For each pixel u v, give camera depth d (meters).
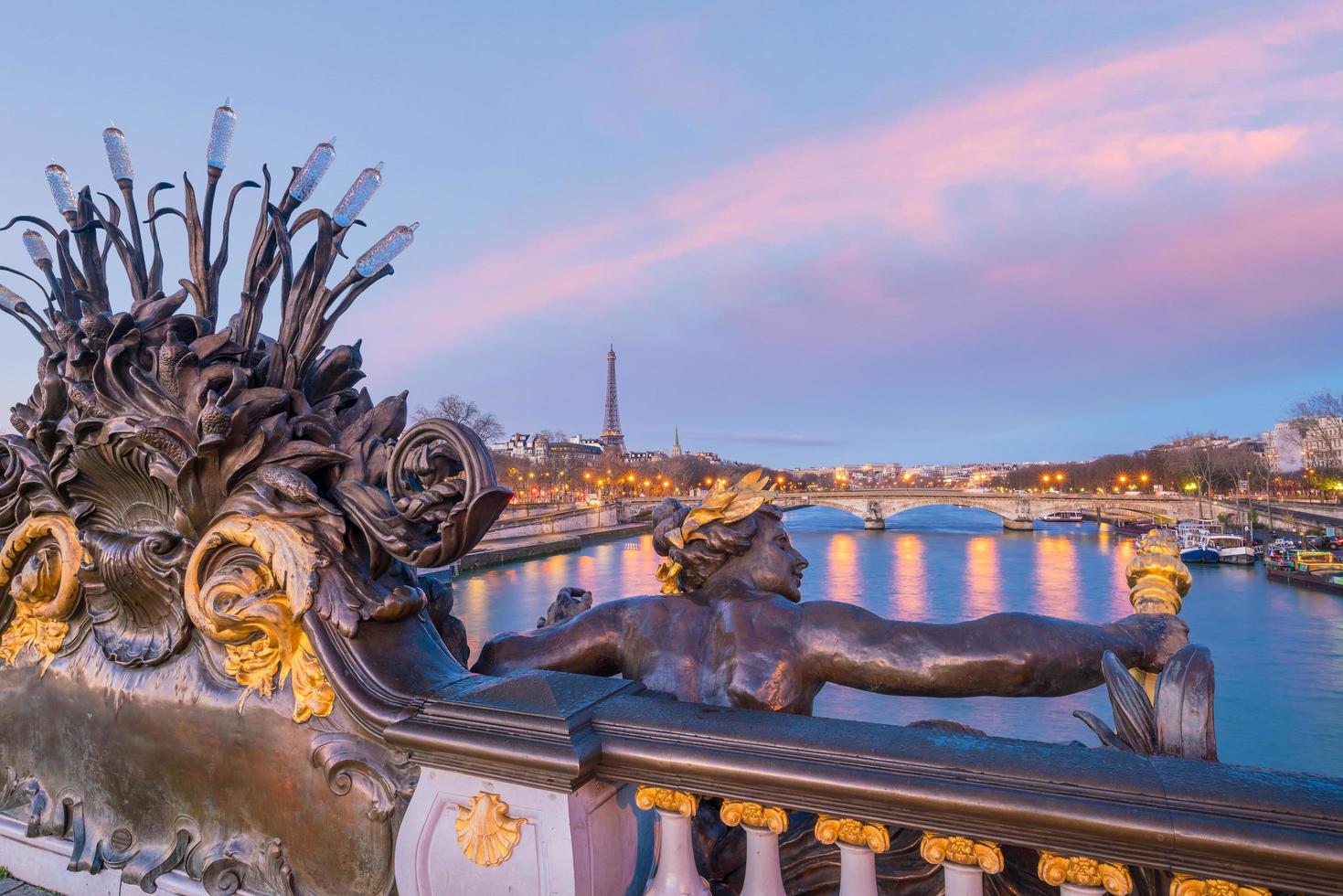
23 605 2.61
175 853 2.25
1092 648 2.01
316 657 2.04
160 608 2.30
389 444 2.20
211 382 2.12
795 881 1.82
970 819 1.39
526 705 1.78
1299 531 78.69
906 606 47.28
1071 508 114.69
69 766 2.51
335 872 2.00
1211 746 1.50
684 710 1.77
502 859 1.71
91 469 2.33
